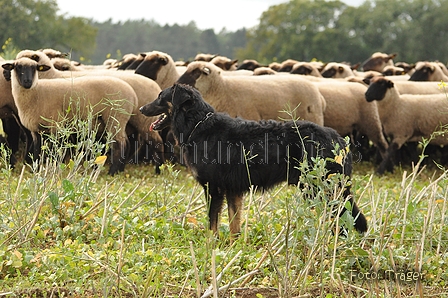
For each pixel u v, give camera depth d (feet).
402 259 32.12
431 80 94.68
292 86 64.90
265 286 29.76
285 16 323.16
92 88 58.90
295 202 30.42
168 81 74.18
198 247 34.83
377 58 125.39
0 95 64.54
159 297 27.58
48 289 28.02
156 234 36.17
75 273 29.84
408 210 33.71
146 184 56.13
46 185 39.19
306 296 27.89
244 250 34.22
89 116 40.88
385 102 71.67
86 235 36.32
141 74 72.64
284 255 32.01
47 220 36.50
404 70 111.24
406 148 79.92
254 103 63.36
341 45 310.86
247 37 345.72
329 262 31.83
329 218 29.50
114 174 60.49
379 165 75.51
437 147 81.76
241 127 36.17
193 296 28.43
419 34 298.56
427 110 71.46
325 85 73.77
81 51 271.08
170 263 31.60
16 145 71.00
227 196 37.09
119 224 37.22
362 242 33.24
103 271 30.09
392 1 310.04
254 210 41.16
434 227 37.70
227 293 28.66
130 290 28.45
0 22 228.84
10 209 36.47
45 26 239.71
